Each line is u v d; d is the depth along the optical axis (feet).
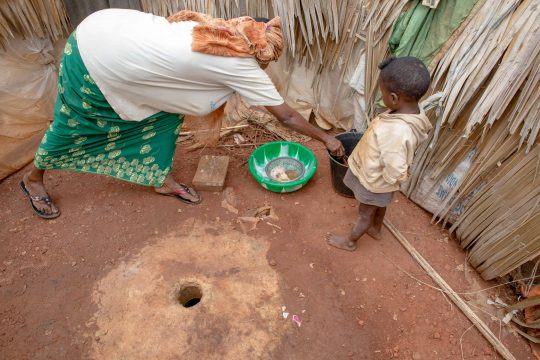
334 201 8.84
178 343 6.34
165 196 8.87
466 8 6.70
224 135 10.50
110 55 6.00
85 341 6.38
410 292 7.13
